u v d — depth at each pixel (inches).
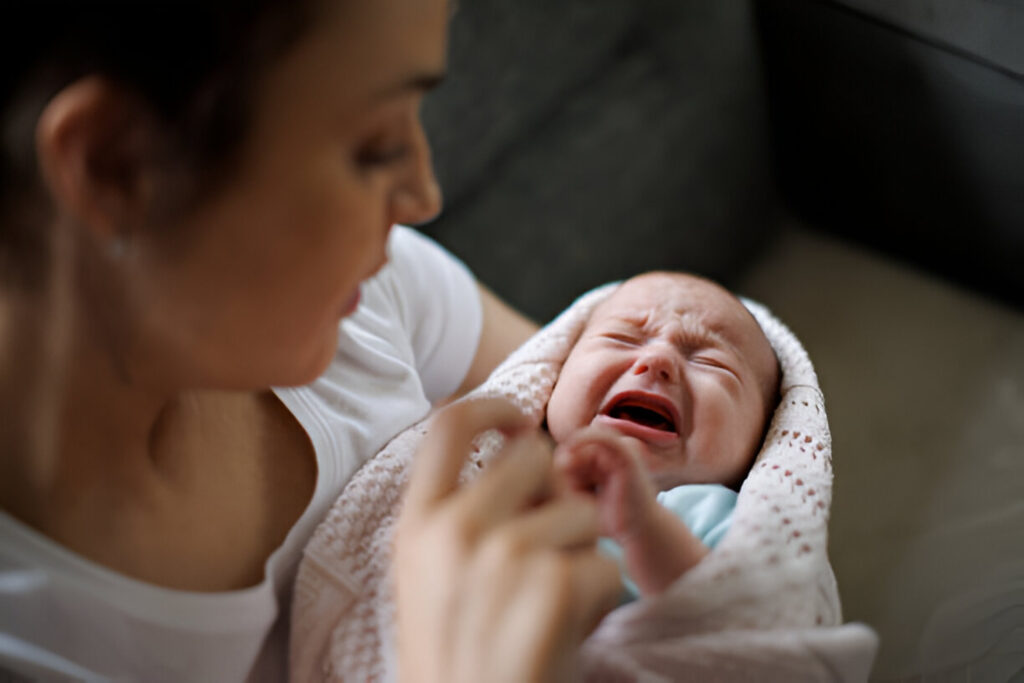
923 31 53.7
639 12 59.8
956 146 56.2
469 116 55.1
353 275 21.6
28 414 22.3
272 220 19.7
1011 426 55.2
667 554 29.4
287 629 29.9
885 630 46.6
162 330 21.0
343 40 18.8
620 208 60.1
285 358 22.1
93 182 18.7
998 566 47.7
